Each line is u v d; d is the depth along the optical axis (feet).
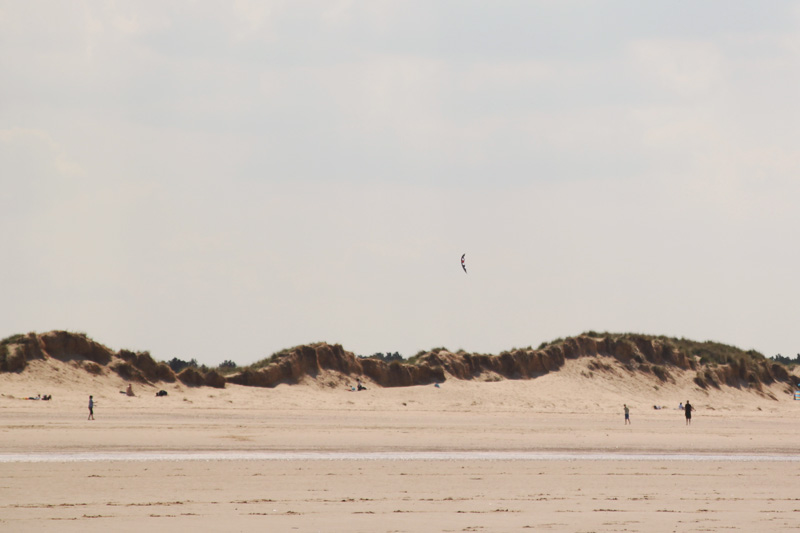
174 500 292.61
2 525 242.17
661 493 336.29
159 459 399.65
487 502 302.86
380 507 287.48
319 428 574.56
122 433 488.85
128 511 269.44
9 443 429.79
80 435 470.80
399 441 504.84
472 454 460.14
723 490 349.61
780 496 336.70
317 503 293.23
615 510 290.76
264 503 290.97
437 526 253.65
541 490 336.29
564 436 568.82
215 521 256.11
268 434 517.14
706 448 531.91
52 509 269.23
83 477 335.67
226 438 488.44
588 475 385.91
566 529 252.42
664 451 508.12
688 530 256.52
